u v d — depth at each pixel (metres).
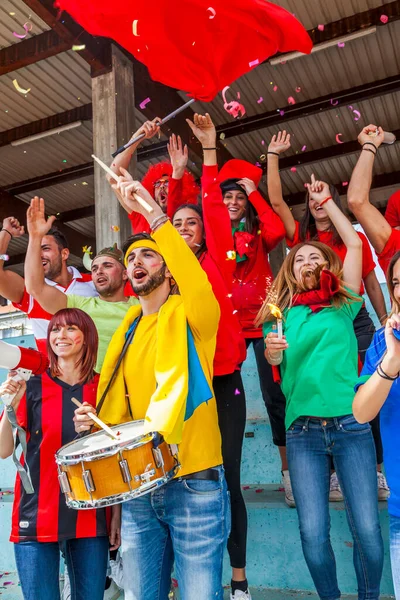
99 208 5.73
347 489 1.89
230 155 8.94
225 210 2.20
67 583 2.19
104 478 1.54
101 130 5.97
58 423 1.84
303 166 9.47
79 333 1.93
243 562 2.09
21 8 5.78
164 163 3.08
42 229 2.29
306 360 2.04
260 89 7.51
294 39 2.25
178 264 1.69
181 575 1.63
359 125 8.46
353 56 6.95
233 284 2.72
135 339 1.88
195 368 1.71
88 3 2.25
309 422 1.97
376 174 9.82
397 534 1.51
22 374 1.85
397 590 1.50
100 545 1.80
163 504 1.68
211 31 2.31
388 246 2.33
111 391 1.85
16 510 1.82
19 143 8.16
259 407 3.19
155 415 1.59
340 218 2.33
